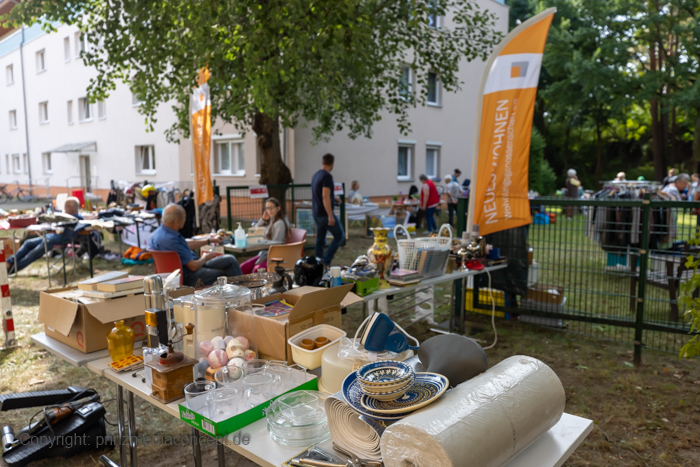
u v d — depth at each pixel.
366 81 9.70
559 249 4.78
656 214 4.87
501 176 4.48
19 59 23.20
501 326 4.89
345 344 1.76
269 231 5.92
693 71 19.41
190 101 7.21
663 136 22.92
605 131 27.84
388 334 1.68
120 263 8.16
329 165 6.67
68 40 19.81
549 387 1.47
